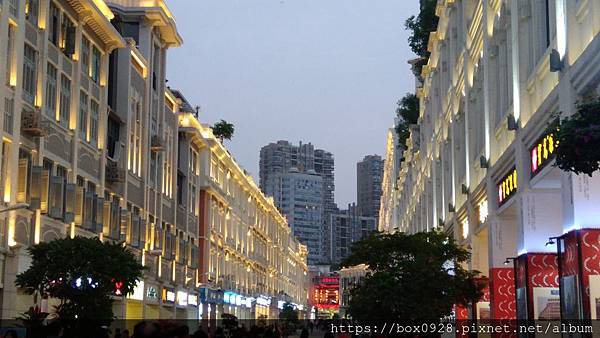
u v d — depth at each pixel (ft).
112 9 158.51
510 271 101.65
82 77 123.13
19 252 96.73
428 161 191.01
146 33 161.17
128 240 141.59
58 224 110.73
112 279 93.45
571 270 65.41
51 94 110.42
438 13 158.61
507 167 94.53
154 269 159.94
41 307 104.37
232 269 251.39
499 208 100.68
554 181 79.97
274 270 349.00
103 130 131.95
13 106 96.99
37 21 106.01
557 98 69.15
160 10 160.15
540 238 84.74
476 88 119.24
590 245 62.59
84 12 120.16
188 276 192.75
